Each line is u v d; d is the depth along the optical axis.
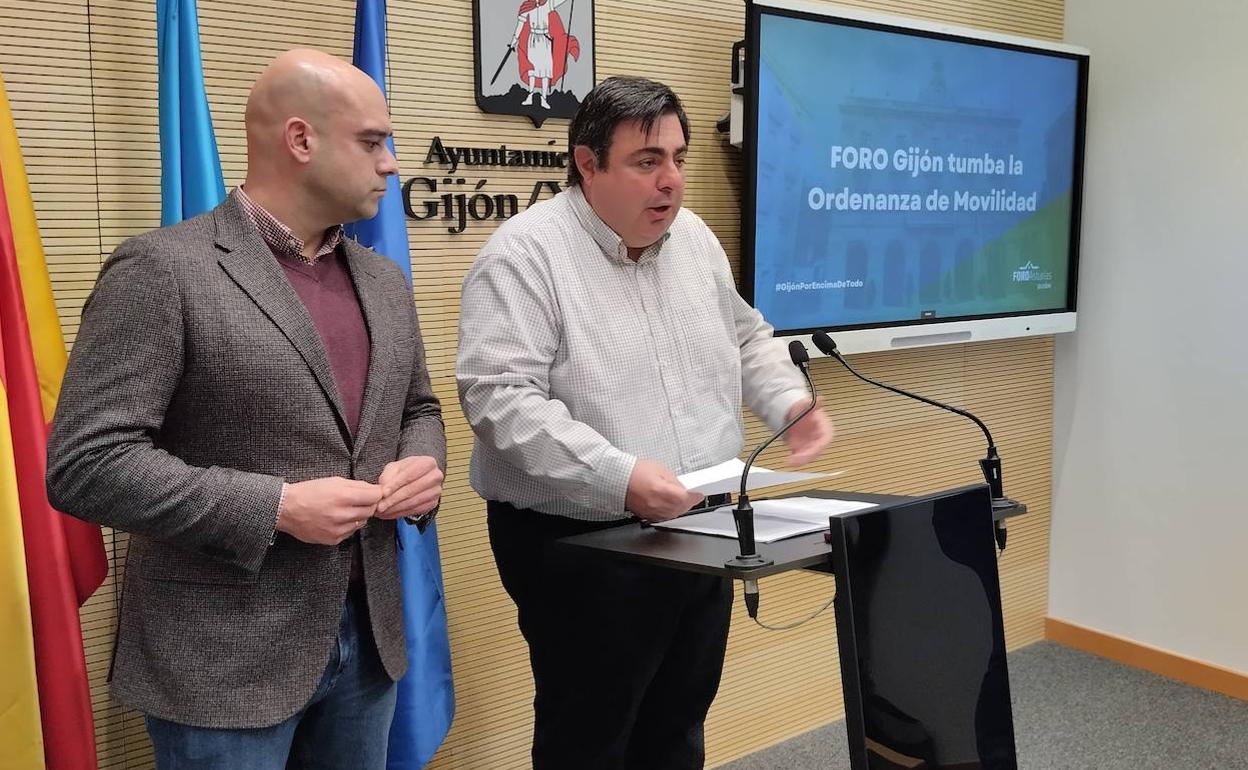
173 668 1.30
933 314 3.08
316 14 2.10
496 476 1.76
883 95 2.86
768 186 2.64
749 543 1.30
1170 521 3.37
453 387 2.34
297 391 1.34
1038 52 3.23
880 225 2.91
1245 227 3.11
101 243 1.89
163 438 1.35
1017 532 3.64
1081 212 3.46
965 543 1.56
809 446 1.76
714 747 2.89
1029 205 3.30
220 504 1.24
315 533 1.28
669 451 1.75
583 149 1.68
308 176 1.37
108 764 1.95
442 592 2.17
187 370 1.30
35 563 1.60
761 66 2.58
